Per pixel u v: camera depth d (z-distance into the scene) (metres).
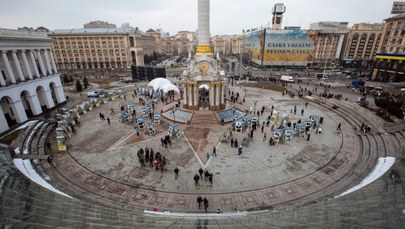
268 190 23.59
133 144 34.28
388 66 78.31
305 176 25.91
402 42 75.44
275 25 154.75
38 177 24.06
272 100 59.84
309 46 121.25
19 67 45.97
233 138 36.00
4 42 42.25
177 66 147.88
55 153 31.72
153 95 60.84
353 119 44.16
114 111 51.44
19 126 43.19
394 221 13.52
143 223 15.42
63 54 131.25
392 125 36.19
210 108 47.31
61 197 17.61
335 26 133.00
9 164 23.39
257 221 15.48
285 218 15.55
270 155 30.53
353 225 13.73
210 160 29.39
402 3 85.00
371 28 132.00
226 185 24.39
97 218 15.46
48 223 14.19
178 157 30.28
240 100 58.59
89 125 42.44
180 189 23.84
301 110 51.16
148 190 23.75
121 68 135.75
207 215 17.38
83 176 26.31
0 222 13.66
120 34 129.75
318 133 37.94
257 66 137.00
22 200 16.27
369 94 62.91
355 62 125.12
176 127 36.62
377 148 31.36
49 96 55.44
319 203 17.14
